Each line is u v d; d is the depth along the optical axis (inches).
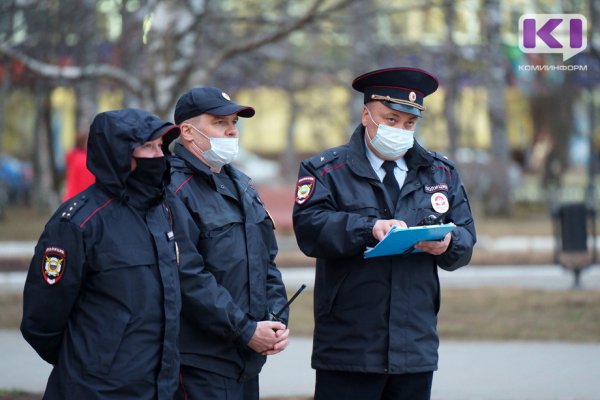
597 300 1137.4
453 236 494.6
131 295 413.1
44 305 411.5
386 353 493.0
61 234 410.0
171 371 421.4
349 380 503.5
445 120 2239.2
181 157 496.1
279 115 4126.5
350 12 1510.8
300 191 507.8
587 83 2561.5
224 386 483.2
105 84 2007.9
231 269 483.5
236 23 1558.8
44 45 1357.0
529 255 1680.6
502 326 999.6
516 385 756.6
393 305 493.0
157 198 430.6
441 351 895.7
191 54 1379.2
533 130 3277.6
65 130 3545.8
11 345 920.9
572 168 3641.7
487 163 2768.2
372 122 501.0
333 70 1841.8
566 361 845.2
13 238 2165.4
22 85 1631.4
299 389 751.1
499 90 2395.4
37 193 3026.6
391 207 502.9
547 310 1090.1
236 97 2250.2
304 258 1622.8
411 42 1883.6
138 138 414.3
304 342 943.7
